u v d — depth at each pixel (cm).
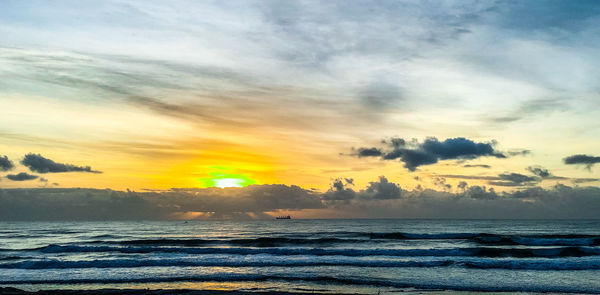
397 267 2511
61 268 2467
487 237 4806
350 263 2659
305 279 2077
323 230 8669
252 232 7762
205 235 6638
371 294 1742
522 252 3294
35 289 1883
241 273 2253
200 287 1906
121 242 4606
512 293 1797
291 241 4562
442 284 1972
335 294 1733
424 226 11225
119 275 2217
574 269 2436
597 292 1811
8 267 2477
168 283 2005
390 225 12412
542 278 2138
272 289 1845
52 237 6166
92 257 3109
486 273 2284
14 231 8475
